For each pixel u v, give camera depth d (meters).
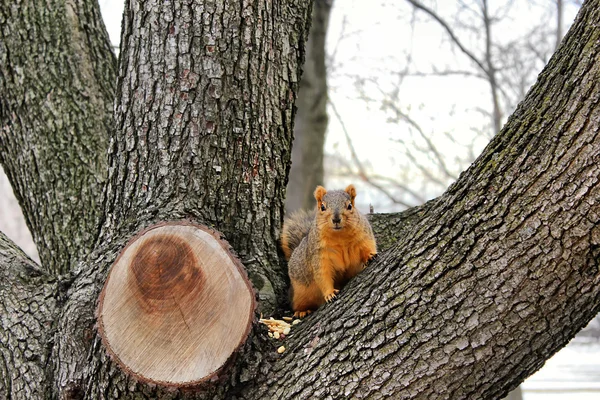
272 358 1.51
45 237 1.77
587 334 4.95
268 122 1.67
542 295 1.39
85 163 1.79
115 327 1.46
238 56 1.64
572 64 1.40
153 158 1.63
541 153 1.39
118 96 1.66
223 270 1.47
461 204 1.44
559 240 1.37
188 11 1.63
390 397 1.43
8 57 1.81
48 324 1.56
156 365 1.44
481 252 1.41
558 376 4.42
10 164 1.81
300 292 1.71
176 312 1.46
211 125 1.63
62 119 1.80
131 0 1.65
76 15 1.86
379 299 1.47
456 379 1.42
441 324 1.42
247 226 1.67
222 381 1.46
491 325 1.41
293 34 1.69
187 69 1.62
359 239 1.68
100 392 1.47
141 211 1.61
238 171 1.65
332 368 1.46
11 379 1.54
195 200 1.62
